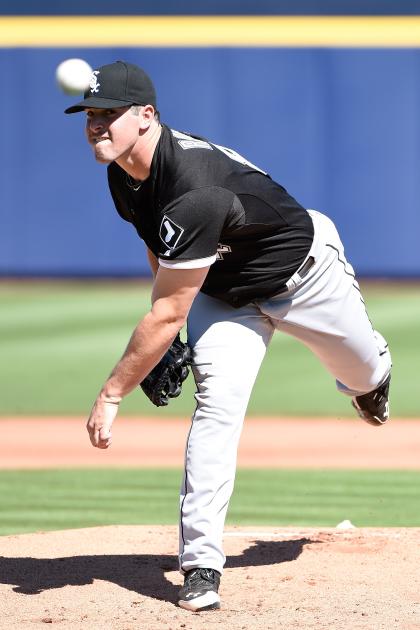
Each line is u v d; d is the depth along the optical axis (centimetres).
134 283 6825
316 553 1692
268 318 1462
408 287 6556
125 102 1277
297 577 1535
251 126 6762
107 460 3198
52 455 3294
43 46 6738
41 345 5312
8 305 6216
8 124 6794
